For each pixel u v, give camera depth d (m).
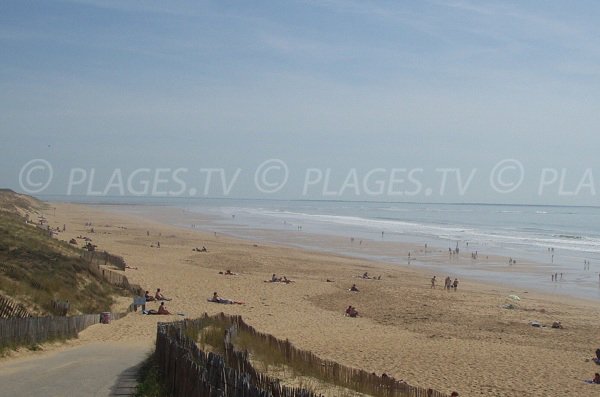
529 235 107.69
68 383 14.39
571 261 68.62
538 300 43.53
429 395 17.73
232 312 34.44
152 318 30.66
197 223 120.69
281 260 61.09
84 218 117.25
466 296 43.59
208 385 11.30
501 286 50.62
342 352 26.00
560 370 24.61
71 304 28.52
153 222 118.06
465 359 25.70
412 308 38.50
